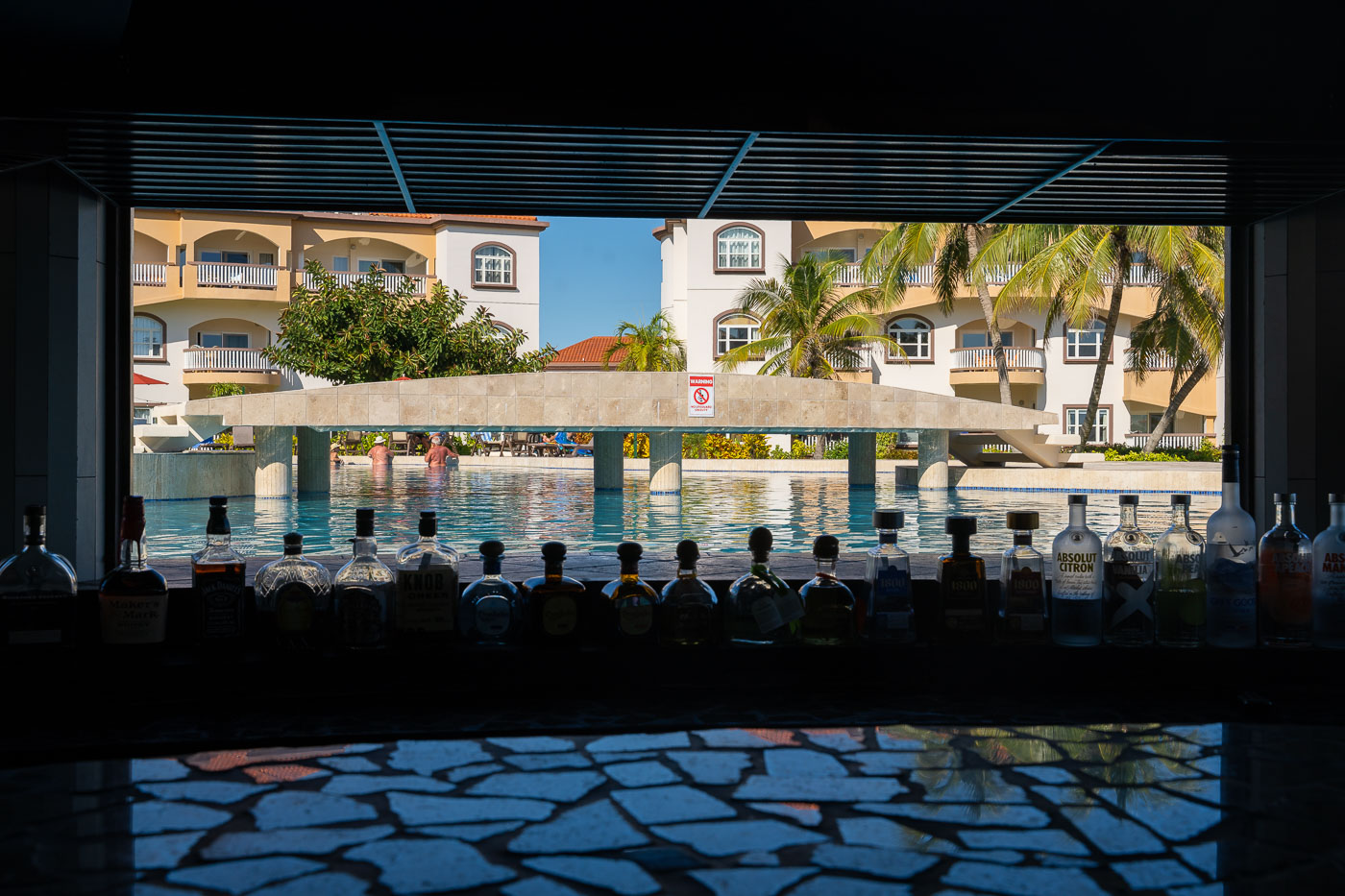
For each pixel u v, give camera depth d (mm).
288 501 12734
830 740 1416
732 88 2637
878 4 2688
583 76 2568
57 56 2324
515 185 3445
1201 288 20250
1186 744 1400
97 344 3379
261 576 1925
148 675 1802
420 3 2512
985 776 1239
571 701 1814
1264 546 1992
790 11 2652
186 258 28625
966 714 1720
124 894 888
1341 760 1310
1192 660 1926
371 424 13297
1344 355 3451
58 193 3158
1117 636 1949
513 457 25125
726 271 27906
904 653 1916
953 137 2746
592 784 1214
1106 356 20078
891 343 24969
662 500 13148
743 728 1495
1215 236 20516
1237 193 3395
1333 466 3461
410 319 26484
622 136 2857
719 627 1992
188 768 1283
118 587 1796
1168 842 1013
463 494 14391
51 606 1768
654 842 1018
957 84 2709
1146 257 20266
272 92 2416
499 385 13641
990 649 1923
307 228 29938
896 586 1964
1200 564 1950
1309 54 2734
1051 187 3445
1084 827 1057
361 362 25328
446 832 1048
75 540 3199
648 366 27953
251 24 2449
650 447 14586
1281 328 3553
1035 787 1190
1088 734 1453
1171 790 1182
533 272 31547
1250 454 3729
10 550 3066
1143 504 12805
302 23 2469
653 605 1944
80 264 3223
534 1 2547
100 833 1047
